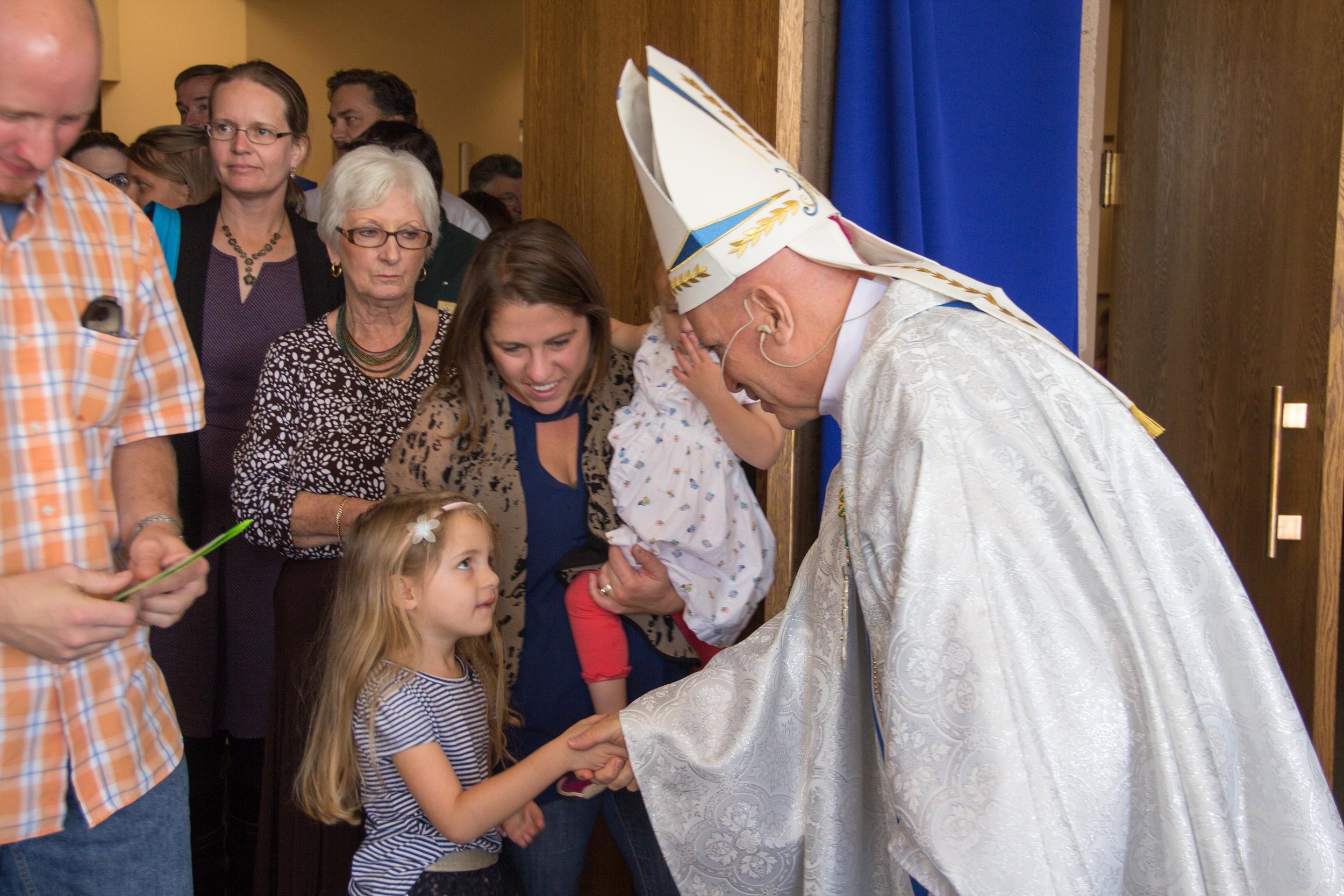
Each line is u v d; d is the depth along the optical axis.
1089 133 2.47
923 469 1.18
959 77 2.25
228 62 5.92
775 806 1.54
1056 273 2.38
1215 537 1.31
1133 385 2.98
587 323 1.79
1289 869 1.30
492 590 1.74
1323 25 2.31
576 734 1.64
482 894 1.71
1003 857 1.07
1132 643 1.16
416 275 2.12
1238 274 2.57
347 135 3.56
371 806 1.73
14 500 1.33
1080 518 1.19
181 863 1.53
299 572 2.06
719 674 1.59
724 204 1.34
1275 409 2.43
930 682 1.14
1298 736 1.30
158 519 1.50
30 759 1.35
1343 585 3.56
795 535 2.21
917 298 1.30
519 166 4.66
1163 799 1.14
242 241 2.51
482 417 1.83
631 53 2.24
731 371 1.42
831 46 2.18
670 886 1.91
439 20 6.62
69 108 1.22
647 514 1.79
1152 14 2.86
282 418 2.10
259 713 2.46
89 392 1.40
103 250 1.43
